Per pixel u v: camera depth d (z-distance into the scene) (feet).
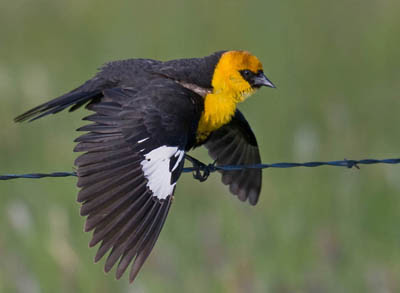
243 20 64.85
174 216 42.01
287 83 56.59
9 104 52.26
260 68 34.30
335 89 55.88
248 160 37.06
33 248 38.78
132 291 37.09
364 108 53.16
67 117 51.39
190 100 31.42
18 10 66.69
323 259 38.50
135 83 32.22
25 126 50.75
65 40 63.46
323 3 66.49
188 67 33.55
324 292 37.04
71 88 55.83
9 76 54.60
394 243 40.78
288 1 66.85
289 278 38.24
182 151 29.94
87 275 38.19
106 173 28.30
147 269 38.09
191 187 44.60
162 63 33.65
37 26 65.10
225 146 37.04
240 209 41.73
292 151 48.65
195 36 63.52
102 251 27.30
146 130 29.60
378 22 64.44
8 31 64.69
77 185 27.89
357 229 41.57
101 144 28.84
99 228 27.48
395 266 39.19
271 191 44.19
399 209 42.65
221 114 33.76
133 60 33.71
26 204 42.29
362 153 47.42
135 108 30.14
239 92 34.06
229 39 63.10
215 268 37.88
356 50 61.31
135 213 28.02
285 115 52.19
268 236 40.40
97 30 64.69
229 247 39.42
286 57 60.44
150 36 63.31
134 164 28.73
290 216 41.14
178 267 38.04
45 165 47.21
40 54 61.52
